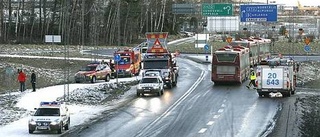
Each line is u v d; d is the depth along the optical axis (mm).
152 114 36656
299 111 37250
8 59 82750
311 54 104500
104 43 134625
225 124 31891
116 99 45812
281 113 36250
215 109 38594
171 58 56062
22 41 122625
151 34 58281
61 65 79750
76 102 43250
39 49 104188
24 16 135000
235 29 111188
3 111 38375
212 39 135375
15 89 57844
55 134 29297
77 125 32562
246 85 55844
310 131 29375
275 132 28812
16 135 29062
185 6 86875
